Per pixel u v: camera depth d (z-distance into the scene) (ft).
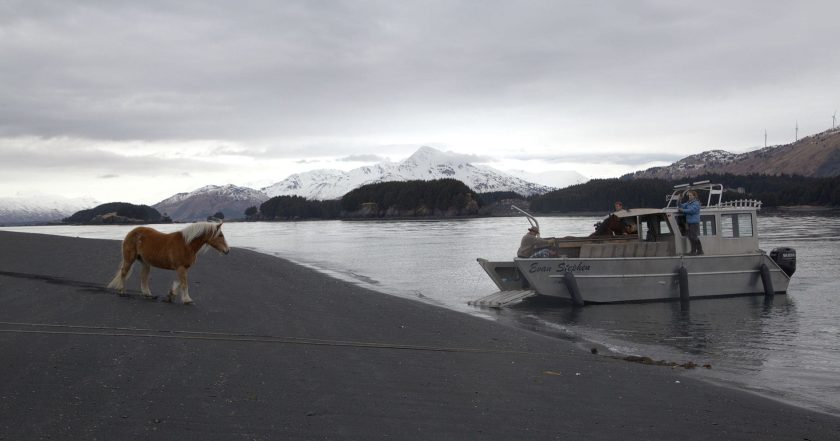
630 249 70.08
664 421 24.75
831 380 35.22
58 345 30.22
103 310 40.22
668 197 79.30
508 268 71.31
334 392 25.58
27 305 40.81
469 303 66.03
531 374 31.27
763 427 24.91
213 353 30.66
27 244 90.89
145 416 21.16
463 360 33.63
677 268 70.13
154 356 29.25
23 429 19.39
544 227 313.12
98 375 25.66
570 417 24.44
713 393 29.99
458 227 346.74
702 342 46.98
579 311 62.69
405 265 109.50
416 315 49.57
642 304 67.56
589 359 36.81
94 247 89.30
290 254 139.74
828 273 90.53
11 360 27.12
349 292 61.93
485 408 24.84
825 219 297.53
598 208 649.61
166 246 44.96
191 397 23.50
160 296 48.19
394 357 33.04
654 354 42.22
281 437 20.11
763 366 38.70
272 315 44.04
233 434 20.04
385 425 22.00
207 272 68.90
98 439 18.94
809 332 51.19
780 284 73.72
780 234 177.68
